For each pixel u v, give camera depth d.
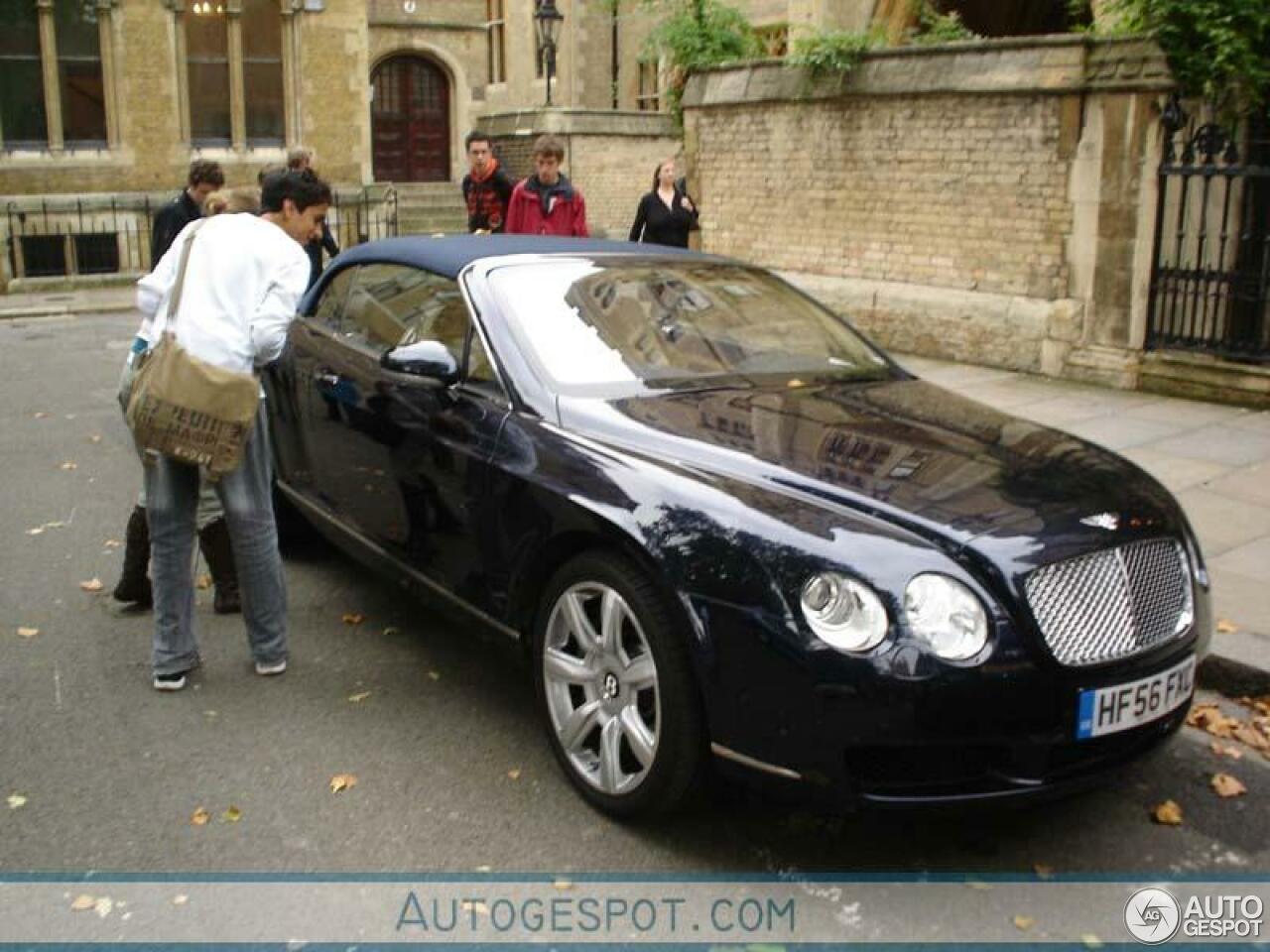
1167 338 9.50
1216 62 9.09
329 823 3.61
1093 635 3.27
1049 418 8.63
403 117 27.89
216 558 5.22
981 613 3.13
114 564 5.93
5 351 12.73
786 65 12.28
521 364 4.23
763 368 4.52
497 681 4.62
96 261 19.67
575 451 3.82
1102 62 9.57
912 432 3.98
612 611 3.55
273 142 21.31
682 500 3.44
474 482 4.11
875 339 11.69
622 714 3.55
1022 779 3.19
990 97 10.42
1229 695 4.63
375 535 4.83
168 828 3.57
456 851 3.48
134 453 8.18
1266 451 7.67
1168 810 3.73
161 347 4.22
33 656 4.82
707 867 3.42
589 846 3.51
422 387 4.46
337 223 21.61
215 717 4.30
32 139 19.47
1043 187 10.13
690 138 13.68
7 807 3.68
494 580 4.06
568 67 28.05
